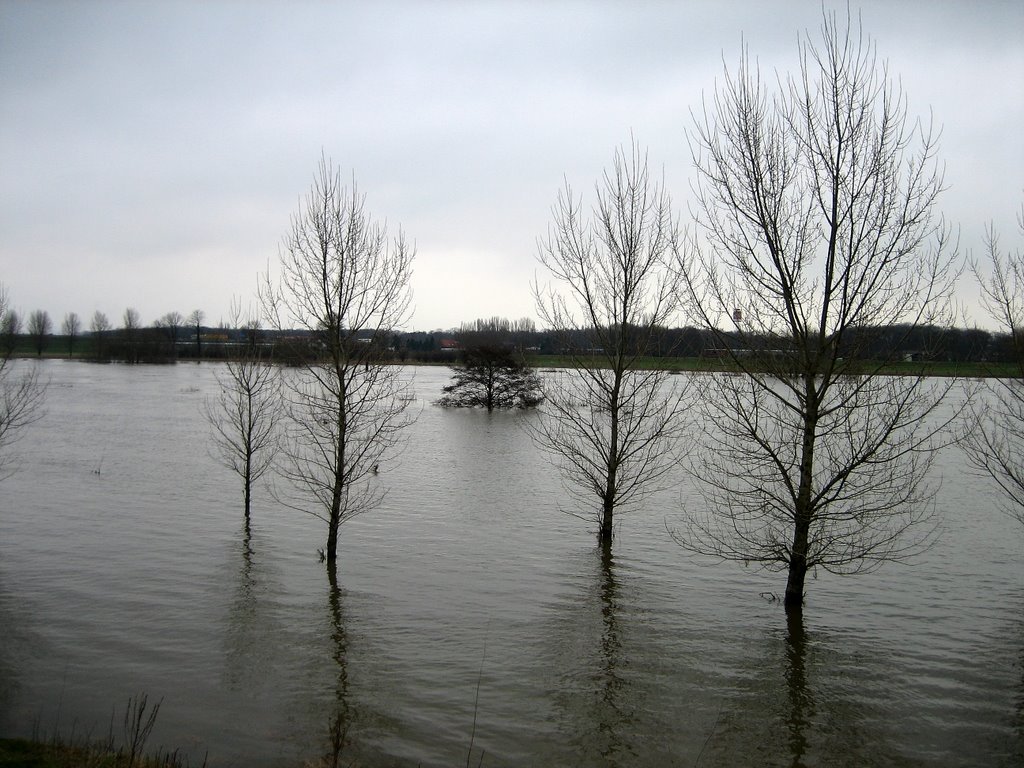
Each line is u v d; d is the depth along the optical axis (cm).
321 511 2333
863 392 1339
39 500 2430
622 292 1936
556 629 1399
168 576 1647
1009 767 962
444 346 14162
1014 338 1628
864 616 1498
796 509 1438
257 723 1027
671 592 1627
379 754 959
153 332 13638
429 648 1296
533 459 3500
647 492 2559
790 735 1034
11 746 903
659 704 1115
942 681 1208
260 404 2908
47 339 15438
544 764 949
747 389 1577
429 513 2342
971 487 2888
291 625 1383
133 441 3888
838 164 1311
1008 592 1656
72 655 1227
